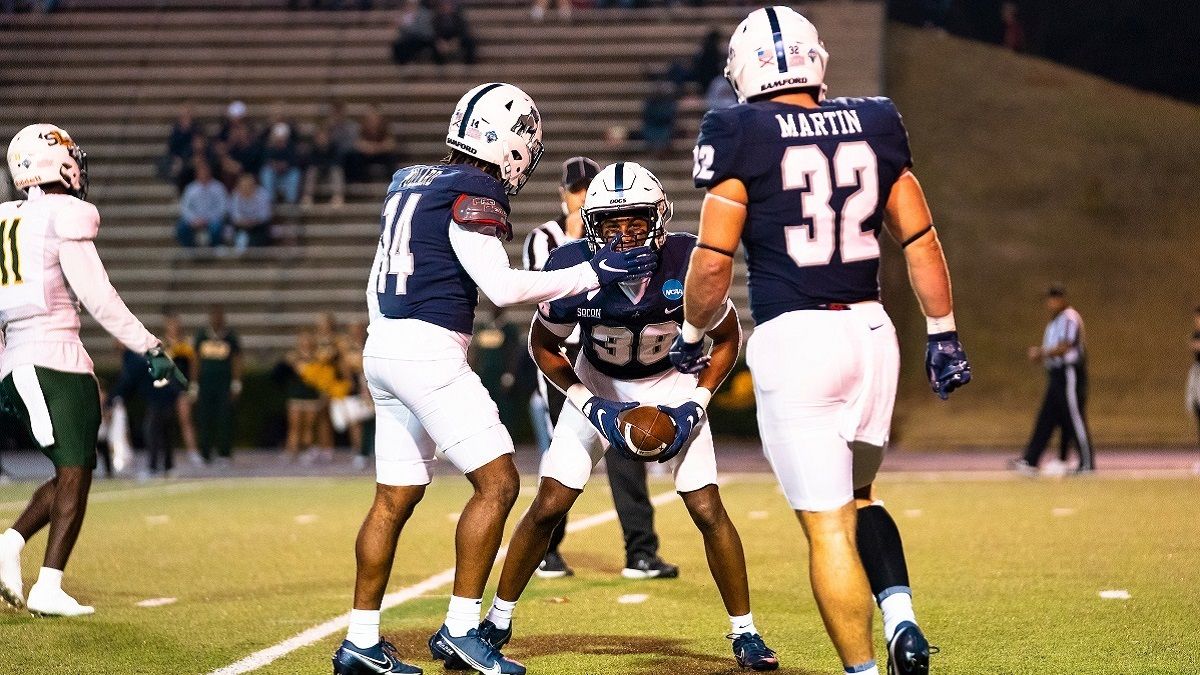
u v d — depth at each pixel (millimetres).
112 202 65312
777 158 11211
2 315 17844
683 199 62719
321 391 49469
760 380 11430
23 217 17672
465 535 13539
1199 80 79875
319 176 64875
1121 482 35812
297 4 75750
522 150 14102
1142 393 56094
